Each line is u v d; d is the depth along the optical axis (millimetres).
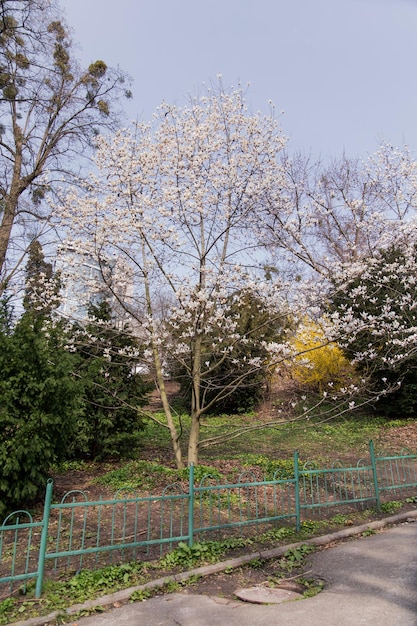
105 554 4562
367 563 4309
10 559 4551
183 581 4012
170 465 8508
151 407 16578
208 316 7973
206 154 8461
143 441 11320
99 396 9023
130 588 3811
